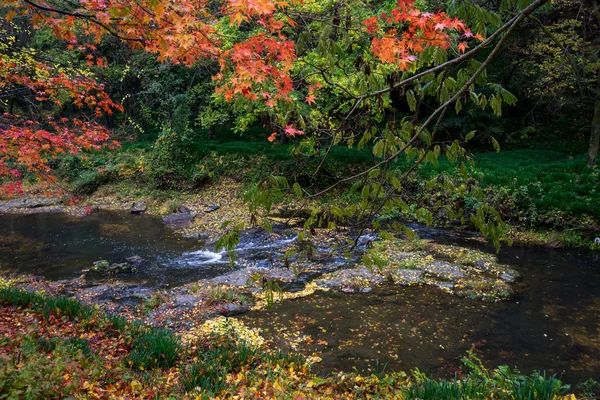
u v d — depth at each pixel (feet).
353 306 27.12
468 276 32.53
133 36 12.52
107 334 19.65
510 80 78.59
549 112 81.20
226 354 17.71
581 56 47.65
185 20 11.04
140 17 11.32
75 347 16.33
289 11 10.04
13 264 36.76
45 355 14.28
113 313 25.70
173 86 78.18
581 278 32.68
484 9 8.04
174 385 14.75
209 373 15.64
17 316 19.77
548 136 82.07
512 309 26.71
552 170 57.21
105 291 30.14
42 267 36.06
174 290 30.40
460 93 8.45
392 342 22.30
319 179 60.03
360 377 16.56
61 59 57.82
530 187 51.11
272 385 14.76
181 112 75.66
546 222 45.91
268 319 25.21
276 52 10.66
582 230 43.65
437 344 22.12
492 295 28.66
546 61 57.52
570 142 78.07
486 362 20.30
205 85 71.41
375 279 31.78
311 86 11.35
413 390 12.91
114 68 72.59
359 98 9.23
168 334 19.89
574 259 37.76
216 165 70.64
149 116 82.74
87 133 21.40
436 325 24.39
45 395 10.73
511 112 87.86
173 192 66.49
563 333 23.43
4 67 19.01
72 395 11.39
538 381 12.03
